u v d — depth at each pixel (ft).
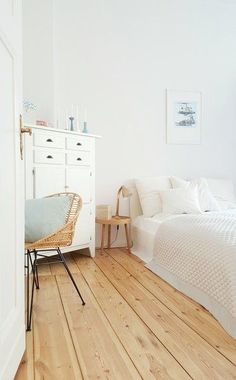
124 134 12.80
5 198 3.77
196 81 13.61
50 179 9.75
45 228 6.39
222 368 4.57
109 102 12.57
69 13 11.96
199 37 13.57
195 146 13.71
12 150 4.14
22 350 4.65
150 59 13.00
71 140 10.38
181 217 9.51
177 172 13.52
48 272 9.39
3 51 3.69
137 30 12.79
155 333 5.64
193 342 5.32
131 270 9.70
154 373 4.43
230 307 5.86
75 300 7.17
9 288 3.95
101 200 12.64
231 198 12.85
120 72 12.66
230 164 14.08
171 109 13.33
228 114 14.05
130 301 7.16
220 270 6.36
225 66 13.96
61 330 5.70
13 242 4.17
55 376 4.34
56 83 11.86
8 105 3.94
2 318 3.63
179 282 8.04
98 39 12.34
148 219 11.33
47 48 11.27
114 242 12.90
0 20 3.48
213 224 7.80
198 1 13.42
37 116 11.14
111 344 5.23
